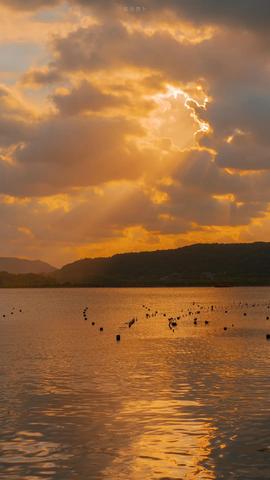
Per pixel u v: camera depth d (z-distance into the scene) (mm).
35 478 21984
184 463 23469
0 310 166000
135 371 45562
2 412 31562
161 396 35500
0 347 64938
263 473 22375
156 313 142375
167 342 69562
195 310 157000
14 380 41719
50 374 44469
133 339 74250
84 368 47562
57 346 65812
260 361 50719
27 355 57031
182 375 43344
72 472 22531
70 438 26688
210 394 35906
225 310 154500
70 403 33781
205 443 25891
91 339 75062
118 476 22156
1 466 23172
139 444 25828
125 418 30172
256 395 35406
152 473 22438
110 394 36219
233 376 42625
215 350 59875
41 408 32531
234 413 30969
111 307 179875
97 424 29016
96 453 24672
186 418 30047
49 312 153375
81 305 197125
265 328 91812
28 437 26875
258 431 27531
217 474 22312
